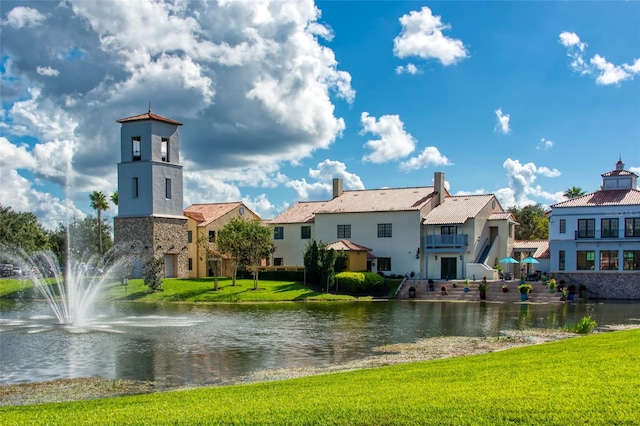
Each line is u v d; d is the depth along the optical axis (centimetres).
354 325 3238
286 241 7500
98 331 2973
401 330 2989
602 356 1612
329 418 1059
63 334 2859
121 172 6706
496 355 1892
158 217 6512
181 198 6912
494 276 6122
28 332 2931
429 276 6575
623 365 1444
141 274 6462
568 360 1586
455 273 6438
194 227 7250
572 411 1046
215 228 7350
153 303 4997
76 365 2030
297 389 1380
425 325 3216
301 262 7381
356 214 6938
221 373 1880
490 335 2752
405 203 6812
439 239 6500
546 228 9806
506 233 6744
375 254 6812
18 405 1422
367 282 5778
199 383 1728
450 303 4988
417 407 1103
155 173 6575
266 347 2417
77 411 1207
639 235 5606
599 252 5766
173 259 6769
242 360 2114
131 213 6631
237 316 3797
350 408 1116
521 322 3334
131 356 2206
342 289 5806
